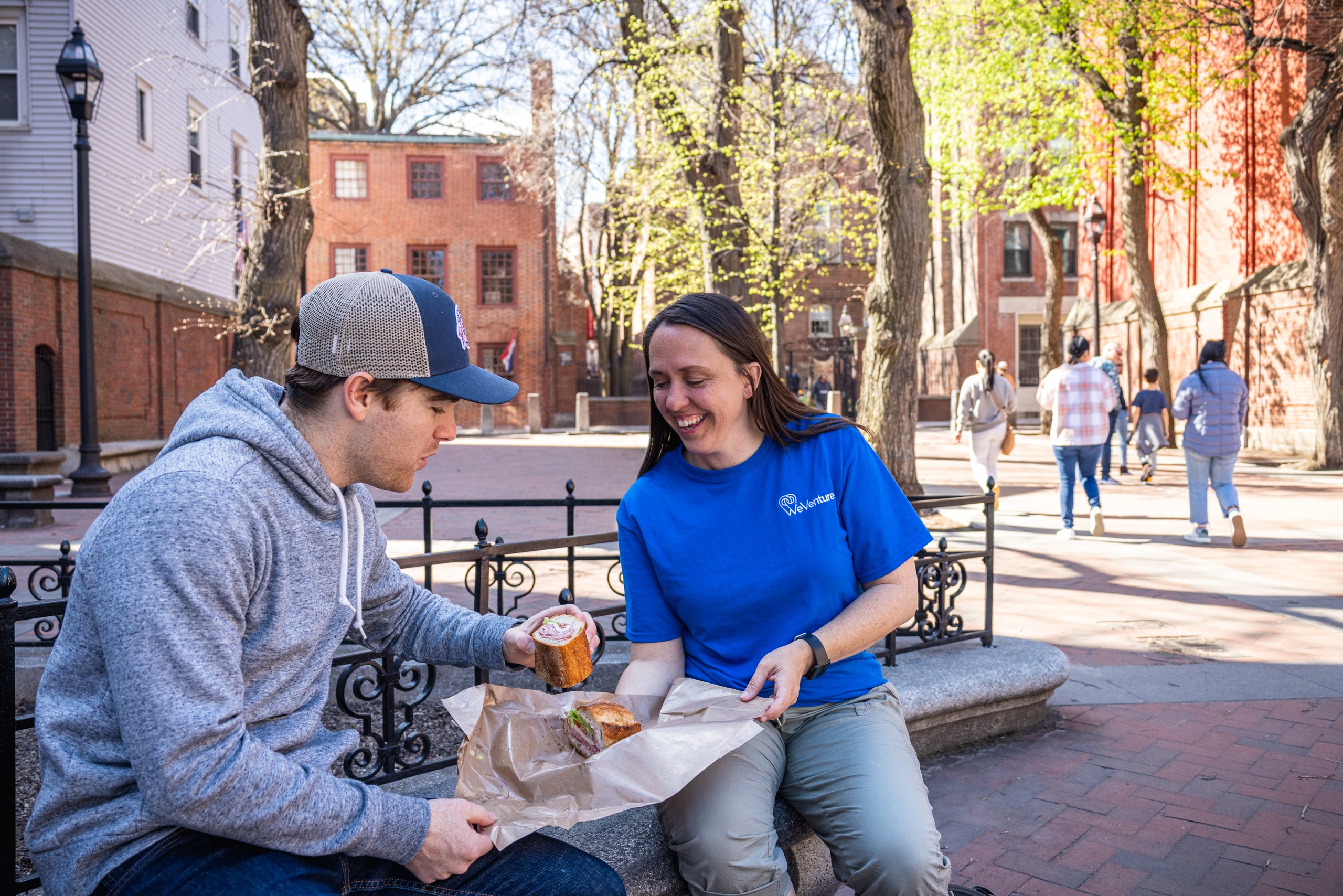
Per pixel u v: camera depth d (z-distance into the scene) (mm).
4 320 14133
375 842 1487
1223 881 2746
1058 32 16938
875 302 9398
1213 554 8055
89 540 1419
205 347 21359
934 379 36188
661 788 1804
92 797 1417
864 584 2221
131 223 18000
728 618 2162
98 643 1430
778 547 2141
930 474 14898
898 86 8680
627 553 2287
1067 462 8953
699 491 2219
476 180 31422
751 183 18000
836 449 2205
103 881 1410
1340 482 13242
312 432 1619
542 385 31984
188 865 1421
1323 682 4539
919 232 9086
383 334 1573
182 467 1423
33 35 16078
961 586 4172
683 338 2102
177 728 1315
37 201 16281
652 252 26234
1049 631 5578
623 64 14094
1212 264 20109
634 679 2203
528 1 13055
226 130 22312
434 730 3996
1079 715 4156
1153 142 18438
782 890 1966
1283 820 3109
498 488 13648
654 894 2094
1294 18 17312
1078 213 33219
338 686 2633
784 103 16156
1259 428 18344
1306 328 17125
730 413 2143
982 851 2941
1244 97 18625
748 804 1964
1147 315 19172
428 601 2045
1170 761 3621
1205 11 15531
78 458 15906
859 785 1977
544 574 7375
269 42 7574
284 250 7777
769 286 17781
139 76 18141
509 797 1815
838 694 2146
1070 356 8938
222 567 1388
